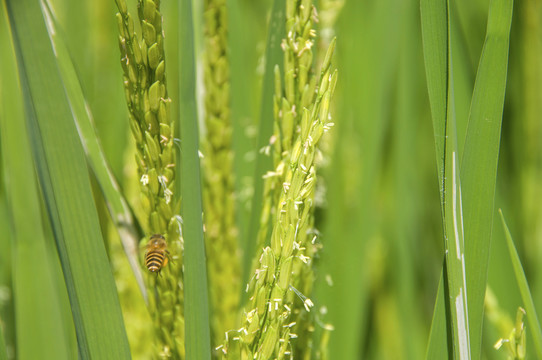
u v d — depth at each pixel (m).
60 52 0.35
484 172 0.33
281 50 0.37
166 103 0.32
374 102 0.45
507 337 0.39
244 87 0.45
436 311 0.33
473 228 0.33
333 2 0.38
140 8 0.32
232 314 0.39
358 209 0.44
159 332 0.35
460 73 0.45
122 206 0.35
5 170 0.39
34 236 0.39
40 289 0.39
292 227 0.31
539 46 0.45
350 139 0.45
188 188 0.32
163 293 0.34
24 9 0.33
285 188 0.31
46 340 0.39
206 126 0.39
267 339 0.31
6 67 0.40
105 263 0.33
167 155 0.33
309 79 0.34
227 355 0.33
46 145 0.33
